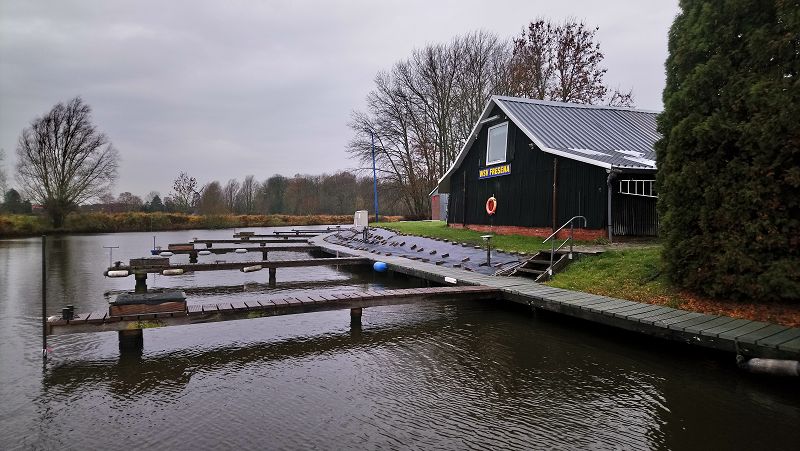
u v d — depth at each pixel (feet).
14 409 16.61
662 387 18.16
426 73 127.34
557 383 18.78
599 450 13.58
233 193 217.36
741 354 18.43
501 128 58.65
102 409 16.60
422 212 133.39
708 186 23.62
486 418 15.71
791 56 20.74
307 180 219.61
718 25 23.82
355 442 14.10
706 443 13.94
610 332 25.44
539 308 29.37
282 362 21.72
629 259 32.71
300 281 47.26
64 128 135.64
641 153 50.67
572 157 46.37
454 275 37.68
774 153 21.11
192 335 26.20
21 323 29.12
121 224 142.61
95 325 22.20
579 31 105.81
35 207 137.08
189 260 65.10
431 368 20.71
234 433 14.71
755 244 21.81
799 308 21.31
